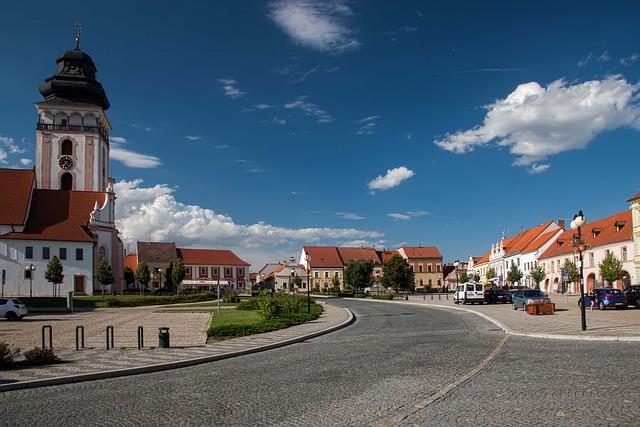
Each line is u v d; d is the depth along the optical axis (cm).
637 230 6400
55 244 7519
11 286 7231
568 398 1009
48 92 8750
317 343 2220
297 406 1023
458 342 2045
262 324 2773
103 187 9031
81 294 7575
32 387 1340
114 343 2259
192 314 4425
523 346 1852
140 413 1008
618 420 849
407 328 2805
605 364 1388
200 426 898
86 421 961
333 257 14375
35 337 2605
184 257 14188
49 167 8456
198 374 1476
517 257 11138
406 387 1166
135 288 12025
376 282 13338
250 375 1420
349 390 1157
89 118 8750
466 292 5519
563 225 10419
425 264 14775
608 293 3872
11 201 7644
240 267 14750
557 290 8969
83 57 8969
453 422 869
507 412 920
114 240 8438
